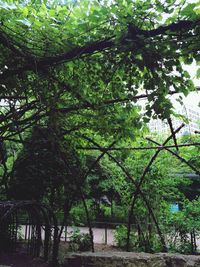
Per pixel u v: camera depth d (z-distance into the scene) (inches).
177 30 128.1
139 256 262.4
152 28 135.5
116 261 255.0
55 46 157.2
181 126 223.1
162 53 138.4
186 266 258.7
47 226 275.3
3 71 165.3
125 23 132.5
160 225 351.6
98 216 562.6
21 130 221.1
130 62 151.6
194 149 324.8
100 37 143.9
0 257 276.8
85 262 258.8
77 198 338.3
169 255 271.1
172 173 386.0
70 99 214.8
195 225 341.4
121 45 138.4
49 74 169.8
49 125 241.0
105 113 203.6
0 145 257.9
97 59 163.3
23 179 300.4
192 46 134.5
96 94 193.5
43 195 319.3
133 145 287.7
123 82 178.9
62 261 266.8
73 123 246.8
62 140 271.3
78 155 305.9
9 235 299.3
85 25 141.4
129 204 360.8
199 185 464.4
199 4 123.6
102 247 372.8
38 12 146.6
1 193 314.3
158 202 356.8
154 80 150.6
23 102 238.5
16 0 146.9
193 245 348.8
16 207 224.4
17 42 152.6
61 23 148.9
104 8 131.2
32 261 269.7
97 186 474.6
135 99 174.7
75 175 288.5
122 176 370.0
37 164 295.9
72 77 184.5
